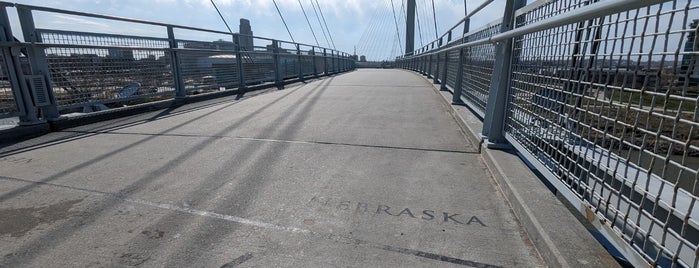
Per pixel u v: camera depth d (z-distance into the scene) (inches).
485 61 159.6
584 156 71.7
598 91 66.8
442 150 140.7
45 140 159.2
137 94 230.8
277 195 98.0
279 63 434.0
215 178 110.5
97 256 70.7
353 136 163.5
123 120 205.0
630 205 56.4
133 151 140.2
